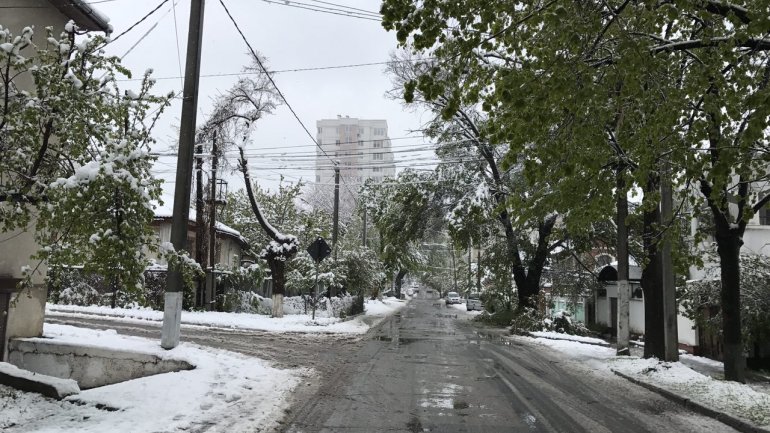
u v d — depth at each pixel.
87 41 8.43
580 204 10.80
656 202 11.84
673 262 12.19
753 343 16.03
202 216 23.92
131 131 8.97
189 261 9.63
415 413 8.23
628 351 15.91
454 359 14.34
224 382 9.66
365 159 76.50
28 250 12.24
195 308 23.16
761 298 14.84
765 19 6.24
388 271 48.44
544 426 7.67
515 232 27.44
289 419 7.59
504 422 7.82
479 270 29.78
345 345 16.55
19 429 6.99
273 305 23.00
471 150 27.67
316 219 37.38
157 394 8.56
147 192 8.16
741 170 8.71
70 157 8.80
